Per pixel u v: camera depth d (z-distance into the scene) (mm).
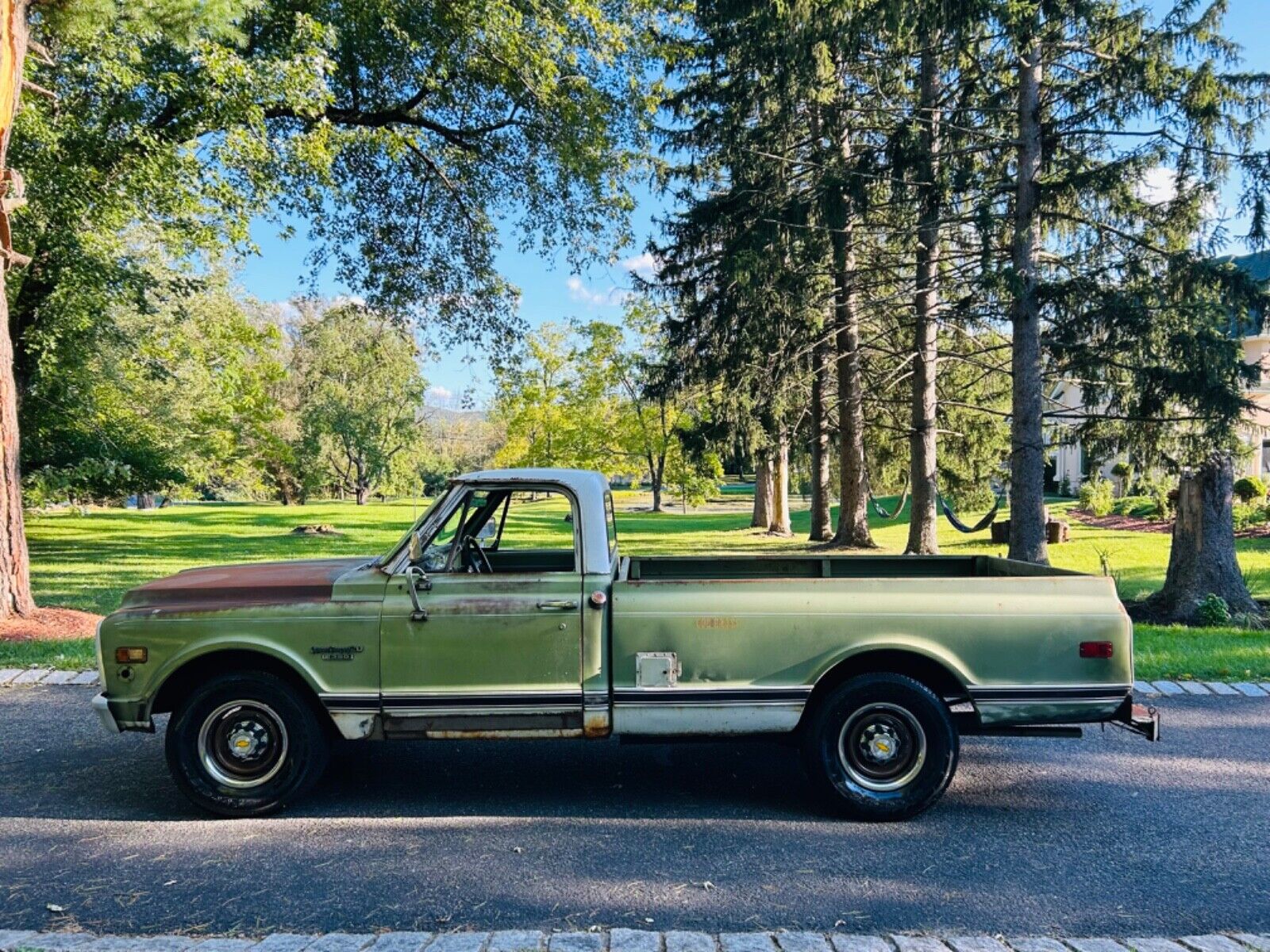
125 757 5691
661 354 26812
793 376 19656
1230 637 9234
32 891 3805
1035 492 13523
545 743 6129
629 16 15734
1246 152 11406
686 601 4684
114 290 13398
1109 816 4695
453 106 16078
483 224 17922
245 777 4699
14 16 8922
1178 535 11094
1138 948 3268
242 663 4812
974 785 5184
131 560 19812
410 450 61938
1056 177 13328
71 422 20938
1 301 9828
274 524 33188
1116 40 12141
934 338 19281
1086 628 4637
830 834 4465
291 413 59625
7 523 9938
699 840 4375
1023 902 3709
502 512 5328
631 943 3268
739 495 66188
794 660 4664
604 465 39094
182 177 11883
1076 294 12695
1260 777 5297
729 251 18109
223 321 23500
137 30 10555
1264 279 11961
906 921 3535
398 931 3434
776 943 3281
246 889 3824
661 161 21000
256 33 12852
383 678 4676
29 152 11500
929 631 4656
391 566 4801
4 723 6414
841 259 17781
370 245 18203
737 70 19141
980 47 13891
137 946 3232
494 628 4676
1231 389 12047
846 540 22203
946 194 13352
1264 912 3639
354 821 4633
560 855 4188
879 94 17141
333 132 13266
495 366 19375
